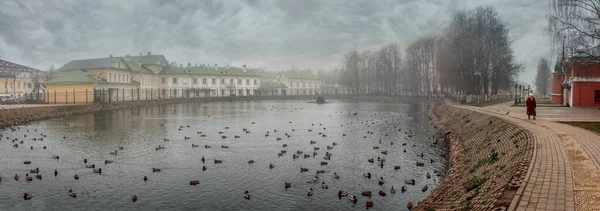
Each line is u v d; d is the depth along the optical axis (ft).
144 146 107.14
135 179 72.49
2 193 63.87
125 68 356.59
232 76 508.53
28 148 103.40
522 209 34.22
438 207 51.39
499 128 92.73
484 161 69.62
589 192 37.76
